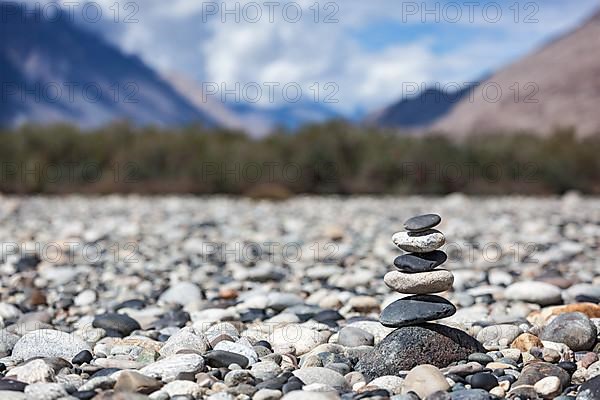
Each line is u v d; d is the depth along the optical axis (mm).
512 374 1768
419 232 1898
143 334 2191
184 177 9656
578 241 4328
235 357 1842
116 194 9516
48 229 5062
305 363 1870
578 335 1965
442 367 1822
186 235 4711
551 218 5922
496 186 9812
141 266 3439
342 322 2359
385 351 1833
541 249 3947
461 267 3369
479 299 2617
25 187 9406
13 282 2959
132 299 2691
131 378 1656
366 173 9680
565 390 1702
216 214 6453
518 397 1658
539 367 1772
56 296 2814
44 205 7609
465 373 1760
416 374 1703
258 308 2555
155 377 1734
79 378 1761
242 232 4906
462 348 1864
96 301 2750
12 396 1573
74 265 3471
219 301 2680
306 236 4664
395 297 2561
